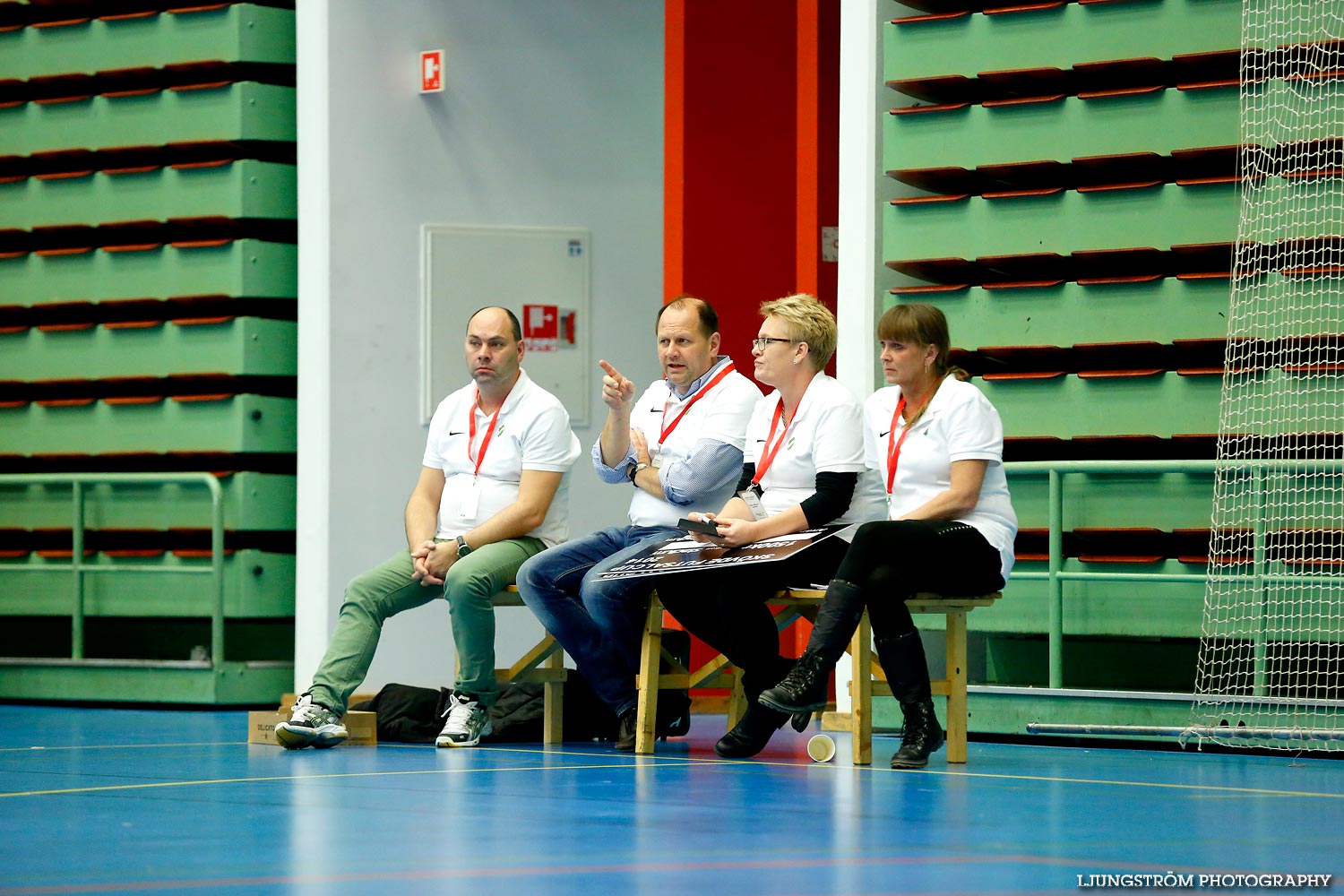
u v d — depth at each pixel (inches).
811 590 665.0
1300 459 759.1
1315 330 765.9
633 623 695.1
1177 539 805.2
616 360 1048.8
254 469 1061.1
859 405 652.7
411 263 1009.5
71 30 1090.1
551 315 1035.9
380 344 1002.1
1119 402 807.1
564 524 766.5
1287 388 769.6
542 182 1039.6
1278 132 775.7
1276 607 741.3
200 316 1075.3
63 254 1091.9
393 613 757.9
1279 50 777.6
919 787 555.5
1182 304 794.2
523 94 1038.4
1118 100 808.3
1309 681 764.6
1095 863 390.0
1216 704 735.1
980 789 549.0
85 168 1109.7
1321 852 410.6
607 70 1056.2
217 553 993.5
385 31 1008.2
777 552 608.1
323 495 983.6
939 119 846.5
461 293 1018.1
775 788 548.4
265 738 756.0
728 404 712.4
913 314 655.1
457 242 1018.1
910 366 655.1
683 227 1002.1
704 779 582.2
